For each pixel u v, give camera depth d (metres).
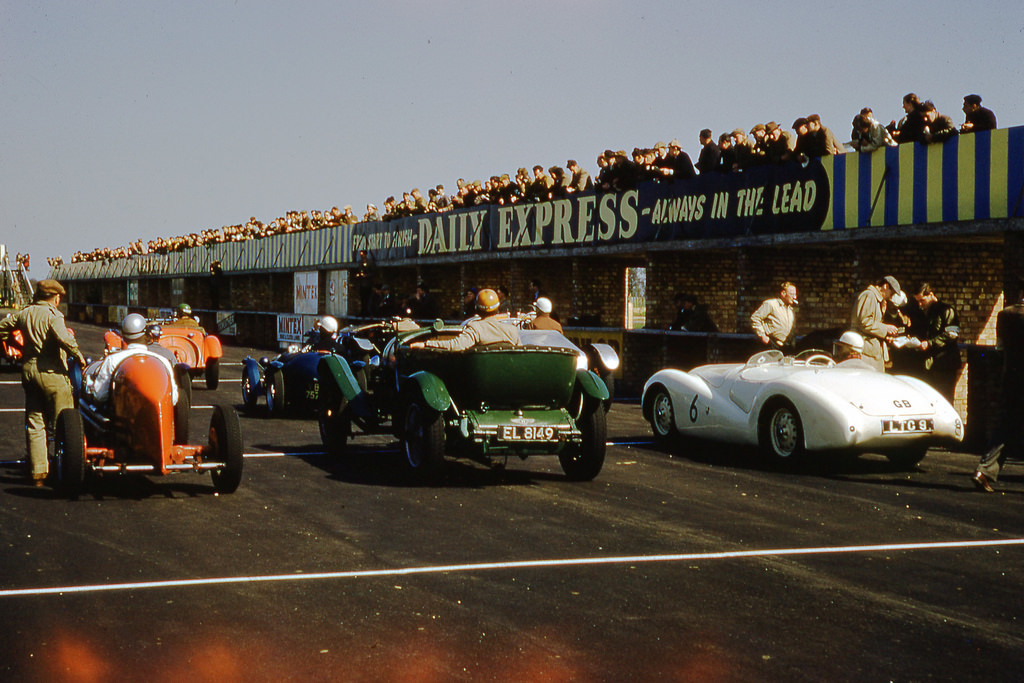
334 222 32.44
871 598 5.65
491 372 9.04
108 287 61.69
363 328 13.63
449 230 24.95
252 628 5.00
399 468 10.14
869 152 14.01
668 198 17.98
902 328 12.89
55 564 6.16
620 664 4.57
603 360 14.73
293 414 15.30
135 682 4.28
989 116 12.59
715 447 11.87
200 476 9.40
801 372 10.52
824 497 8.73
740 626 5.12
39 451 8.80
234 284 41.78
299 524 7.39
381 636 4.91
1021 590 5.87
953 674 4.49
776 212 15.64
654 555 6.58
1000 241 14.23
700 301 19.16
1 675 4.33
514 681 4.34
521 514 7.88
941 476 9.93
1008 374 8.99
